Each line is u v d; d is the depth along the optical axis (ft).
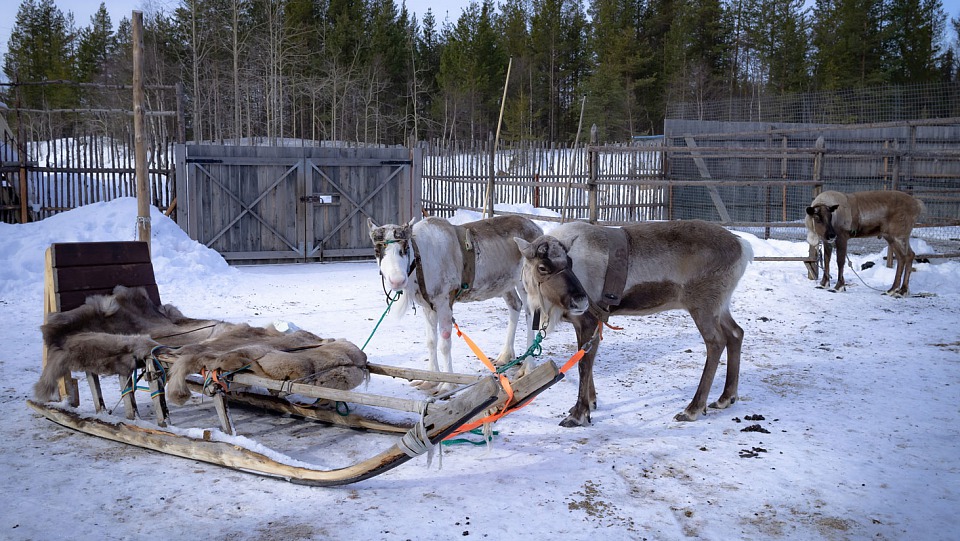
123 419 16.94
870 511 13.44
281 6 158.61
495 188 76.33
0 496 13.74
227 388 15.80
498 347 27.09
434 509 13.34
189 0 143.23
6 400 19.86
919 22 167.73
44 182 55.11
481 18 184.24
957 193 69.77
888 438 17.44
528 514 13.15
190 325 19.60
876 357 25.79
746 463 15.80
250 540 12.06
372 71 175.94
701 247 18.88
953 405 20.11
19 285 36.88
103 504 13.47
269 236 52.49
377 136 172.45
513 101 180.14
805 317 33.65
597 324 18.51
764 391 21.59
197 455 15.43
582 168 70.33
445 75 178.70
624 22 181.68
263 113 179.63
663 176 70.13
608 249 18.38
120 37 193.57
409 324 30.86
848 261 47.06
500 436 17.58
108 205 48.16
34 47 198.18
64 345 16.79
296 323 30.58
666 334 30.01
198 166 50.11
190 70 159.22
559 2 196.75
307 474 14.06
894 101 91.09
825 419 18.94
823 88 163.12
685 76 171.01
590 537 12.28
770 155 48.08
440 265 21.33
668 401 20.63
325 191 53.72
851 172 72.33
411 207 56.54
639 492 14.21
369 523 12.73
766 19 173.37
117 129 128.67
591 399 19.71
